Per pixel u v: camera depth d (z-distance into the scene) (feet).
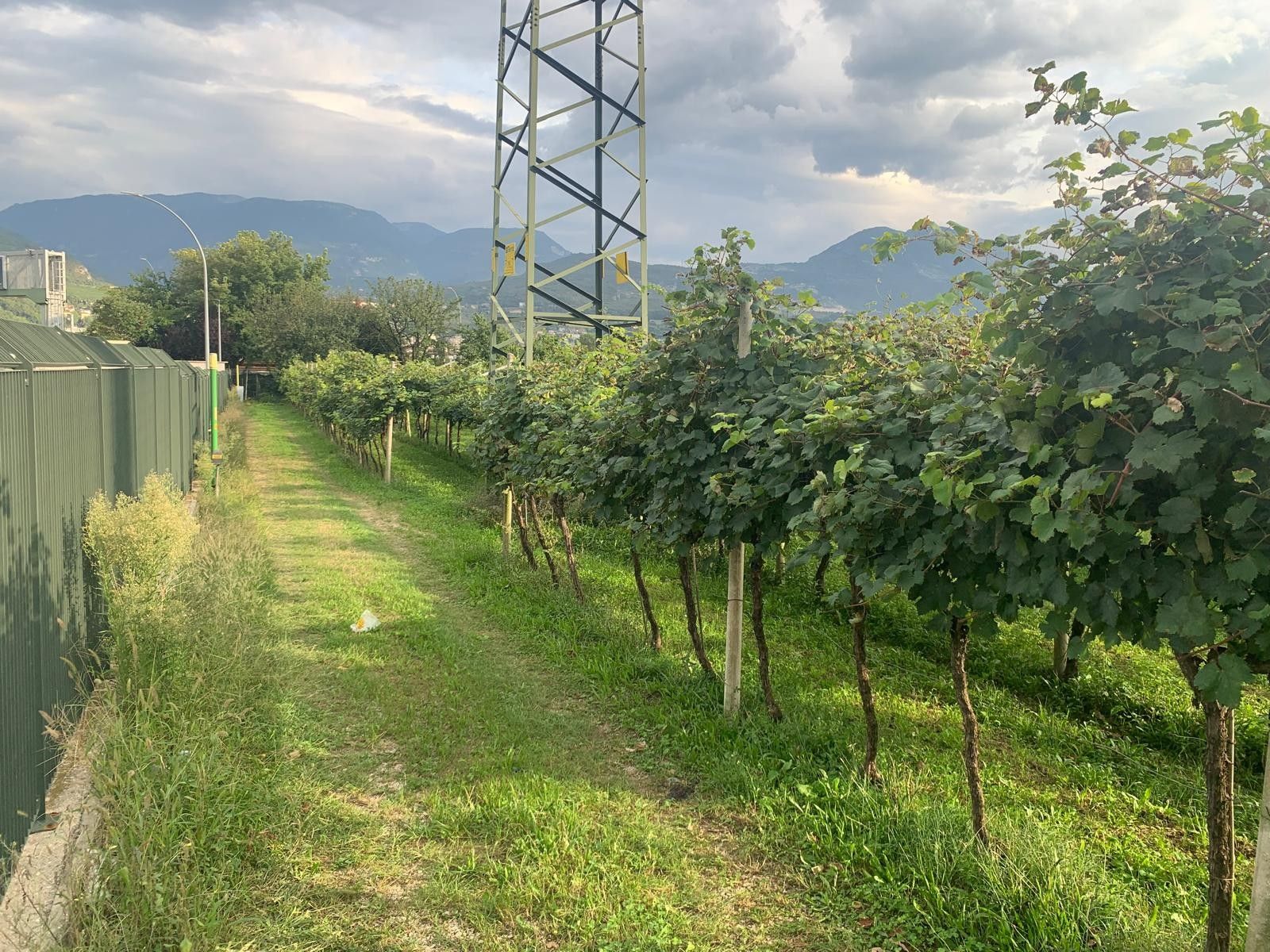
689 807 13.62
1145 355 7.71
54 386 14.64
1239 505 7.07
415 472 58.59
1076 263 8.41
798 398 13.51
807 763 14.67
